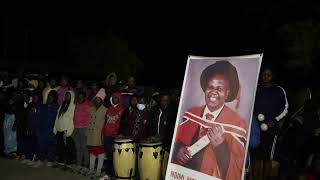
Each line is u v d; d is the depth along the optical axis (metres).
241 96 4.72
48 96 9.30
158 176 6.53
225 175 4.70
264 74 6.20
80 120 8.37
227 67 4.93
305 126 6.32
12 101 10.18
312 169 5.62
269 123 5.97
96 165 8.38
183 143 5.22
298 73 10.07
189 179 5.04
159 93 7.80
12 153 10.16
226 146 4.76
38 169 8.74
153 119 7.08
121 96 8.00
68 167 8.66
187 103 5.30
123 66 17.92
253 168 5.84
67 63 20.50
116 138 6.97
